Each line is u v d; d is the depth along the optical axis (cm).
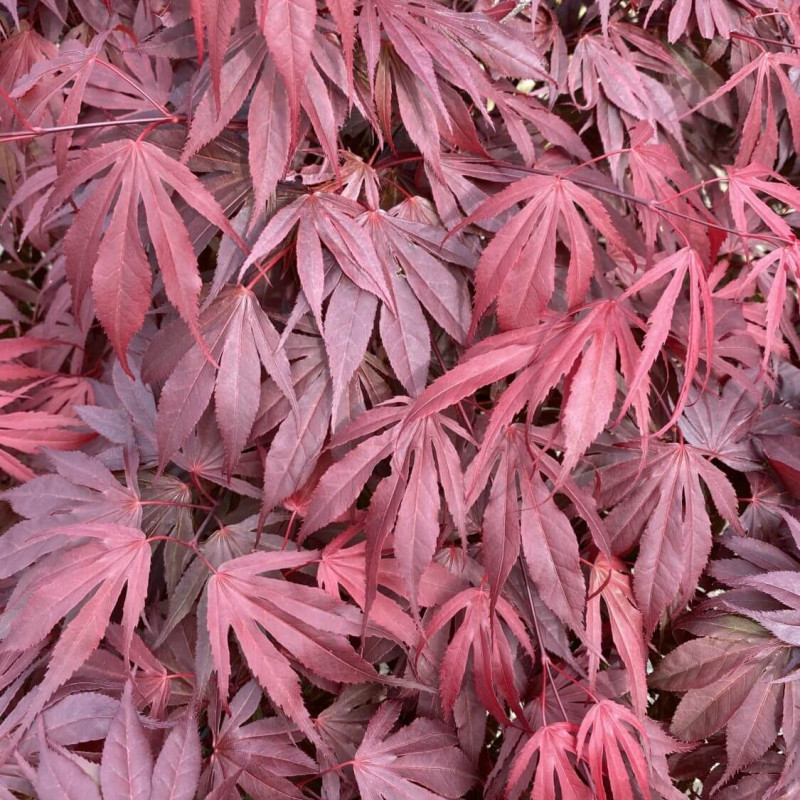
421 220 35
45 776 28
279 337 33
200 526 37
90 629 31
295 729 35
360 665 32
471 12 35
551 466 33
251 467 36
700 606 36
